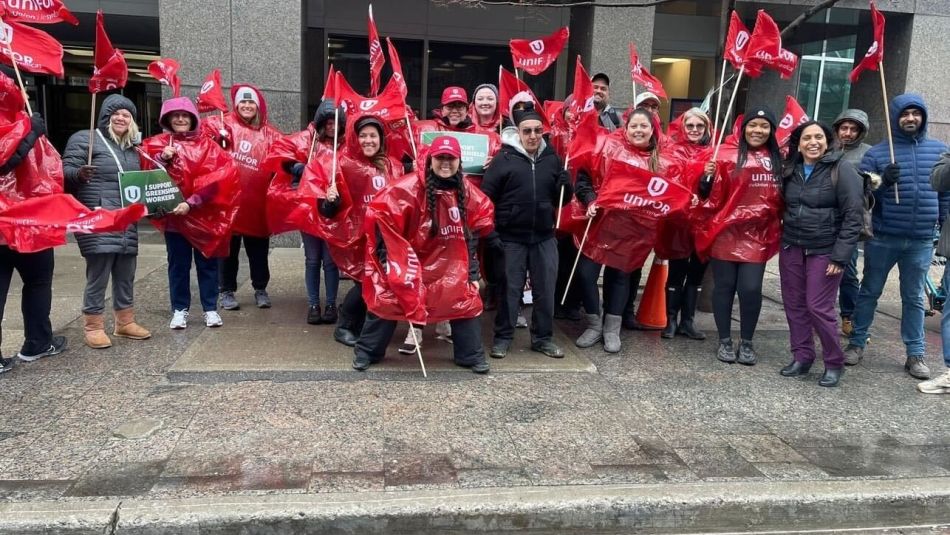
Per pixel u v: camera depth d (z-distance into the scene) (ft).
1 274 15.76
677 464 12.65
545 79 39.91
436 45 38.96
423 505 10.91
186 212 18.24
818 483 12.09
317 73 38.09
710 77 43.57
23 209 14.69
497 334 18.11
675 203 17.42
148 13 34.63
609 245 18.45
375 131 17.35
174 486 11.30
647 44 34.91
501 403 15.16
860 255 36.22
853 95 40.22
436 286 16.21
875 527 11.91
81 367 16.51
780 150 18.70
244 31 31.27
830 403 15.88
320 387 15.67
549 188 17.38
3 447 12.50
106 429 13.29
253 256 21.57
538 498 11.21
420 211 15.90
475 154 18.84
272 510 10.63
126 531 10.37
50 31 38.22
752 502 11.55
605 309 19.35
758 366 18.38
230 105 31.58
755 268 17.92
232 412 14.20
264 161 20.08
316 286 20.22
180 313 19.47
